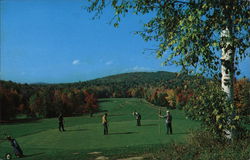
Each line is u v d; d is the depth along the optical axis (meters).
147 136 24.64
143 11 9.48
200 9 8.33
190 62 8.60
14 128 44.53
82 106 119.31
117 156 12.94
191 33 8.02
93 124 41.34
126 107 129.38
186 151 9.96
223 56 8.96
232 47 8.27
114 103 154.12
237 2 8.11
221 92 9.52
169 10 9.40
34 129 40.03
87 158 13.23
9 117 94.56
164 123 37.66
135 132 28.23
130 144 20.67
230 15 8.25
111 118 66.56
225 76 9.42
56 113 106.62
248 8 8.23
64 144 23.23
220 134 9.88
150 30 10.02
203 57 8.41
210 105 9.66
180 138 21.69
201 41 8.30
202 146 10.07
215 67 8.84
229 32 8.41
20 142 26.03
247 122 9.68
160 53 9.12
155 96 137.62
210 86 9.91
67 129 35.44
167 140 21.19
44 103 105.06
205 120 9.94
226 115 9.41
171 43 8.64
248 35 8.30
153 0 9.27
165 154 10.43
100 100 181.25
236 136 9.72
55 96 109.94
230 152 8.64
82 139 25.45
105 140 24.00
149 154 11.88
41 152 19.44
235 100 10.05
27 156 18.22
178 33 8.84
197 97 10.00
